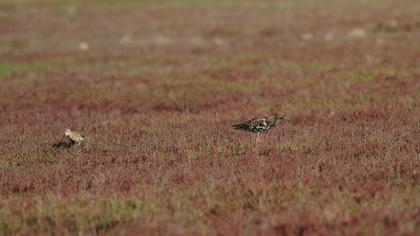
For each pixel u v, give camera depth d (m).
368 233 10.60
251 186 13.35
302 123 21.16
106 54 44.44
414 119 20.72
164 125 21.73
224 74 33.50
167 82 31.34
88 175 15.16
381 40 47.47
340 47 43.88
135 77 33.41
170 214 12.23
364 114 22.06
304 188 13.26
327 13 70.88
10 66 39.31
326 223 11.17
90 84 31.58
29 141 19.95
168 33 58.88
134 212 12.19
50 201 13.09
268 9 78.81
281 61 37.84
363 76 31.22
